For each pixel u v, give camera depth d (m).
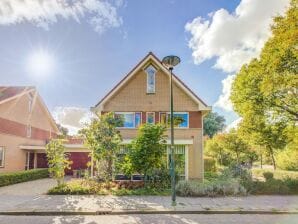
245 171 17.44
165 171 17.42
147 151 16.48
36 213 10.77
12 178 20.17
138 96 21.75
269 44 18.41
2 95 25.48
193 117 21.34
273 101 20.25
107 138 16.41
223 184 15.05
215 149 36.50
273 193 15.29
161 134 17.06
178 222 9.49
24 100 27.78
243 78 21.55
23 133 27.58
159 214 10.79
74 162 29.89
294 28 15.88
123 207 11.51
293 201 13.02
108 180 16.58
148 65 22.20
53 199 13.38
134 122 21.42
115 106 21.59
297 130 20.78
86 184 16.50
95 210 10.96
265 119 21.83
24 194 15.09
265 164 44.62
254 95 20.84
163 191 15.38
